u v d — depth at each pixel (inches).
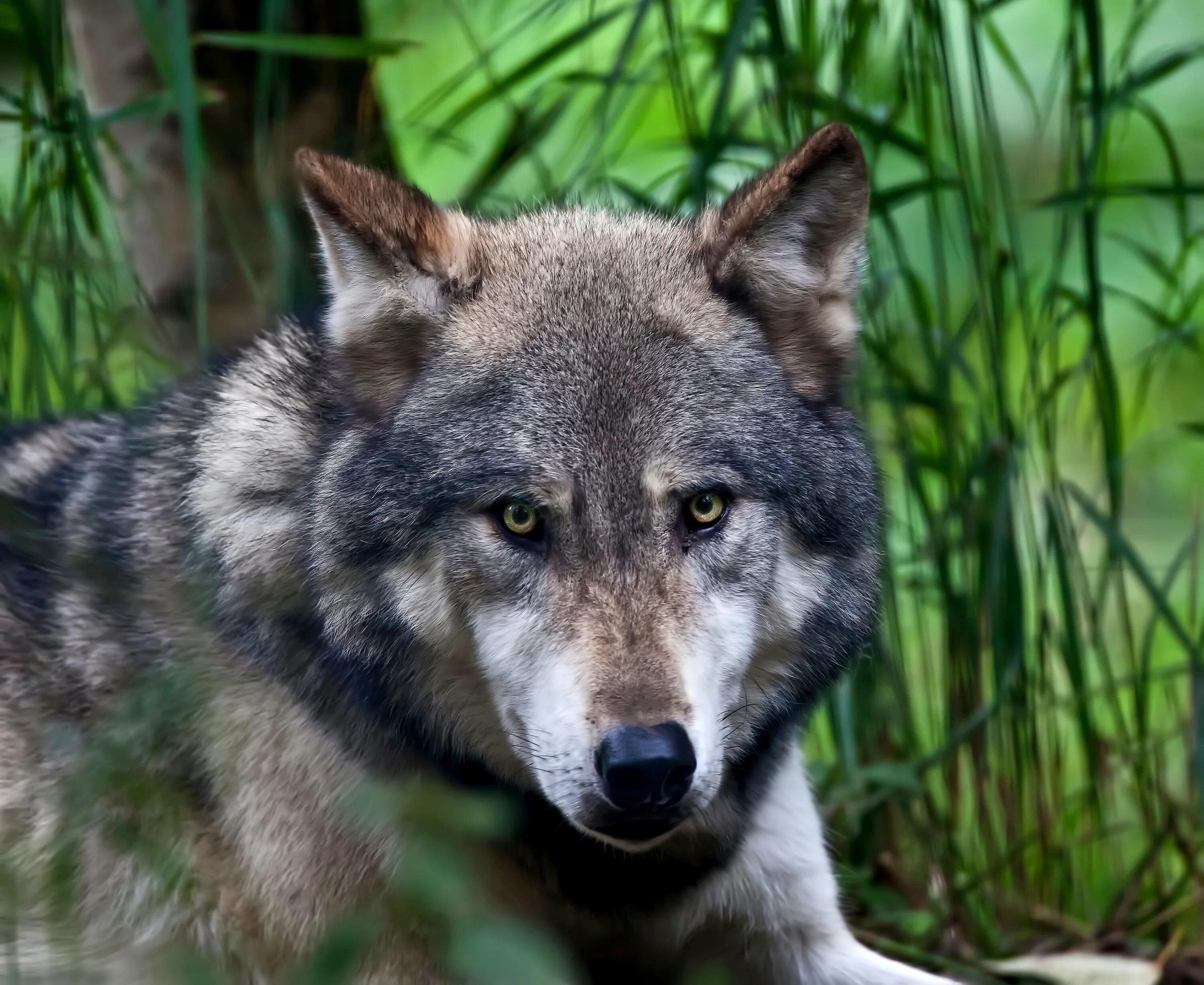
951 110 374.9
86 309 386.3
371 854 269.9
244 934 285.6
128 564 301.1
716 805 286.8
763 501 268.7
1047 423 396.2
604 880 289.4
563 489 258.4
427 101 418.0
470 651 269.9
